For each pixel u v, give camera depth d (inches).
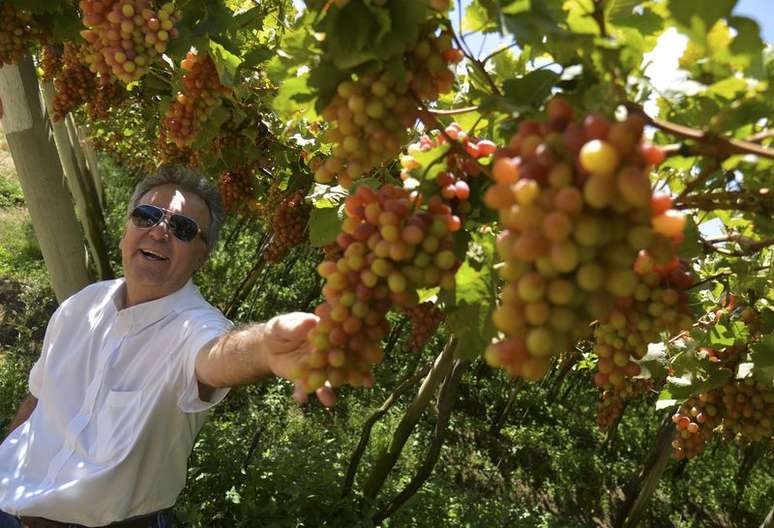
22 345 259.1
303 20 46.0
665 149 34.9
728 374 82.9
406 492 169.2
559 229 27.9
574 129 29.9
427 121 44.8
